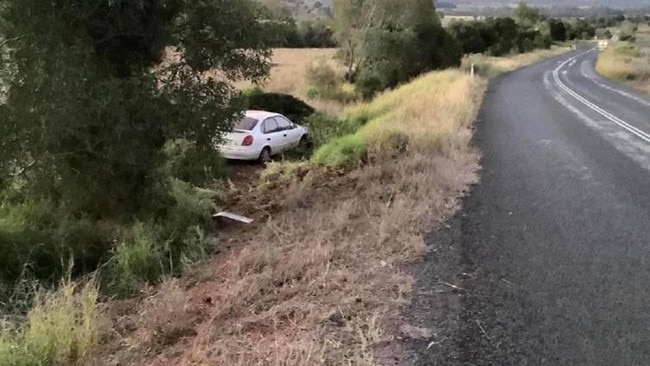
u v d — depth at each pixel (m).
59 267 8.23
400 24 38.47
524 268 6.80
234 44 9.63
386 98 25.19
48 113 7.96
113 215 9.89
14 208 9.47
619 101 26.77
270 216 9.38
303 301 5.84
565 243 7.66
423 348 4.96
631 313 5.67
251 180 14.62
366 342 4.99
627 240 7.79
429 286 6.24
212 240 8.96
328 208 9.77
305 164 14.18
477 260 7.03
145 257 7.90
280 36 10.23
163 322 5.71
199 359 4.84
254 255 7.29
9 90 8.38
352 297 5.89
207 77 9.97
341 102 32.50
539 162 12.85
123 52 9.21
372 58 37.12
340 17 37.97
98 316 5.73
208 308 6.01
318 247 7.16
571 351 4.96
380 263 6.88
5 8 8.12
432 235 7.91
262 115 17.75
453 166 11.84
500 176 11.49
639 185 10.80
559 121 19.75
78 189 9.41
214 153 10.30
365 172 11.91
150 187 9.99
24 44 8.27
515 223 8.51
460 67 43.91
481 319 5.52
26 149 8.66
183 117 9.19
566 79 41.38
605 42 108.38
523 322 5.47
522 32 83.88
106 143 8.73
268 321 5.49
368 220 8.55
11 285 7.35
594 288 6.25
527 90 32.28
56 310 5.58
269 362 4.68
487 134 16.75
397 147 13.89
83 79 8.13
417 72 38.91
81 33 8.59
